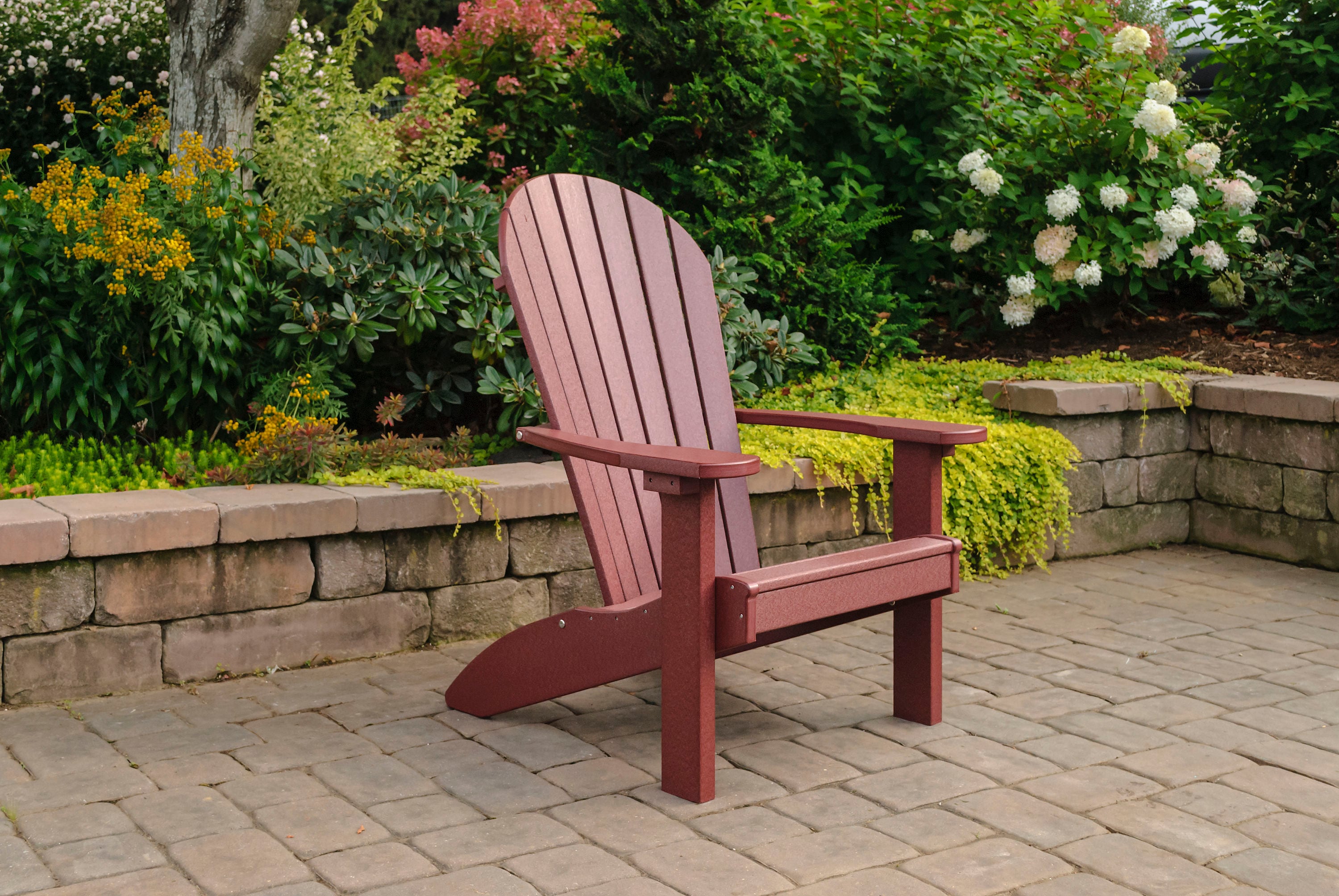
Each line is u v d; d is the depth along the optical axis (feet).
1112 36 20.90
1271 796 8.06
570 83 17.34
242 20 15.47
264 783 8.19
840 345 17.01
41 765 8.41
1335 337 18.08
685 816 7.71
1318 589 13.75
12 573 9.45
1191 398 15.72
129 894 6.56
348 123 17.80
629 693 10.33
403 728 9.34
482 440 14.37
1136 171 18.06
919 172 18.92
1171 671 10.81
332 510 10.62
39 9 23.45
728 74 16.02
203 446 13.65
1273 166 20.35
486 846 7.24
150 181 13.83
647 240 10.35
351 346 14.26
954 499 13.91
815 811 7.80
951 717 9.65
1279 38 20.12
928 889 6.74
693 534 7.69
